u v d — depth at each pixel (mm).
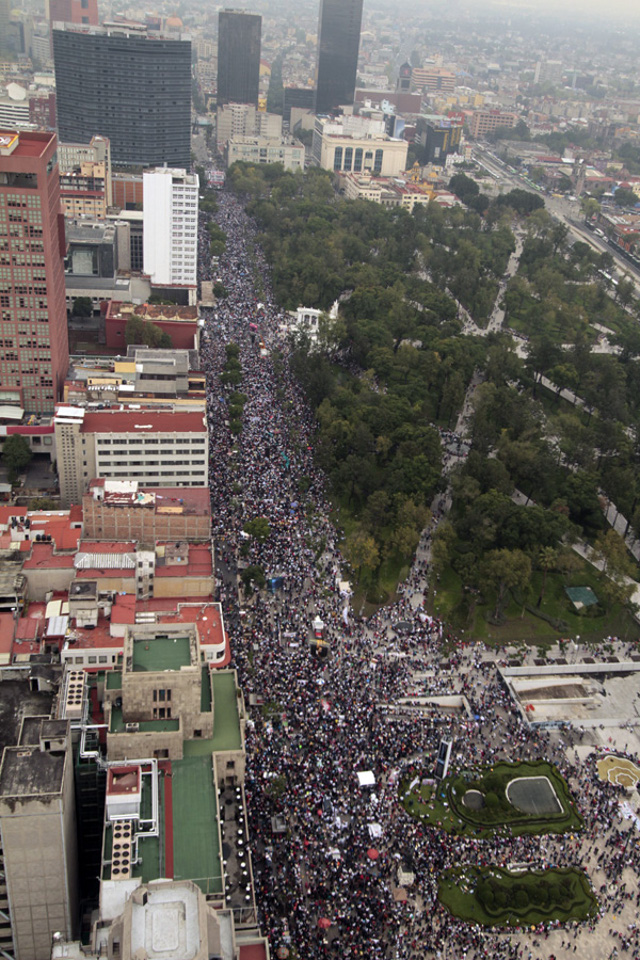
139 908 145875
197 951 138500
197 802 199625
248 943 175875
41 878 179000
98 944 165000
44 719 193500
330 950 196125
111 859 182375
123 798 189000
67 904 184625
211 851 188375
